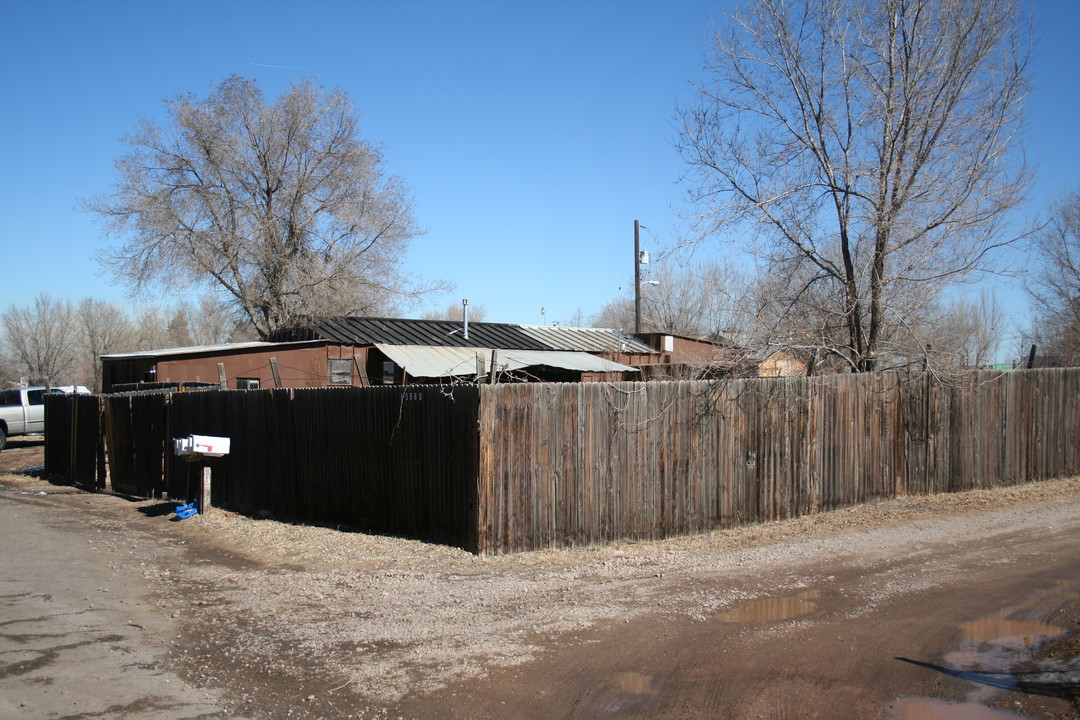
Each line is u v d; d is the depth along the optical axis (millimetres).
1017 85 14570
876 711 5004
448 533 9906
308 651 6137
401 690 5340
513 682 5465
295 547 10125
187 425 14992
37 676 5535
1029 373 16281
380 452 10961
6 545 10469
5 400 29609
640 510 10578
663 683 5438
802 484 12406
